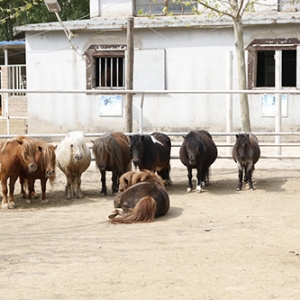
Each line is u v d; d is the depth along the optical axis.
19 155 9.70
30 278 5.71
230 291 5.20
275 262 6.13
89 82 20.05
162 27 19.22
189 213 8.92
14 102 24.89
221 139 19.11
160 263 6.13
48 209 9.64
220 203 9.80
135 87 19.83
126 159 11.17
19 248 6.93
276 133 12.64
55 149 10.47
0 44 25.02
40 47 20.34
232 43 18.97
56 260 6.36
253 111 18.86
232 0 14.58
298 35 18.52
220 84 19.16
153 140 10.82
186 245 6.90
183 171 13.83
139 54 19.67
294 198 10.16
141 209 8.26
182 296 5.08
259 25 18.75
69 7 32.38
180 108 19.45
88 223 8.34
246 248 6.74
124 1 21.27
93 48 19.95
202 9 20.09
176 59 19.44
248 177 11.12
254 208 9.30
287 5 19.52
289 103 18.55
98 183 12.38
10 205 9.80
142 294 5.15
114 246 6.89
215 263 6.11
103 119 19.92
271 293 5.13
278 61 15.86
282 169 13.55
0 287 5.45
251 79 18.98
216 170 13.66
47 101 20.28
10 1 31.84
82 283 5.50
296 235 7.38
